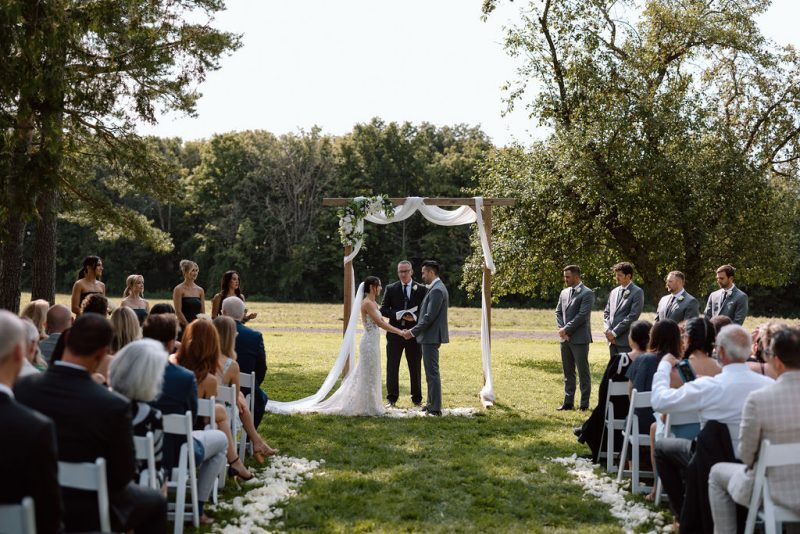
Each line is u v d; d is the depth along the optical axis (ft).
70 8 33.83
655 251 53.11
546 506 17.76
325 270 187.83
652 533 15.64
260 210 191.52
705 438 14.28
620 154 51.21
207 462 16.30
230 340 20.01
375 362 29.76
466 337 73.72
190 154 225.56
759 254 56.13
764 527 13.29
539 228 55.57
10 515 8.28
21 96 29.78
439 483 19.71
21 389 10.87
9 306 38.91
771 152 60.03
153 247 52.95
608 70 54.90
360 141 195.11
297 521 16.34
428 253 174.50
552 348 62.34
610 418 20.54
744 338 14.52
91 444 10.71
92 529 10.71
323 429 26.58
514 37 56.13
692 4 56.29
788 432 12.30
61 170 44.80
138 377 12.62
